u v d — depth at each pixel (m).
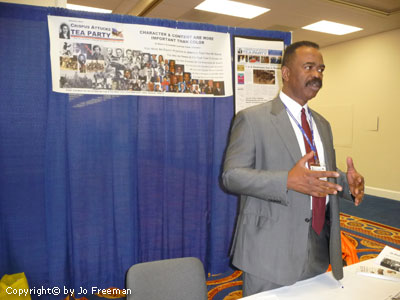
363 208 4.78
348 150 6.01
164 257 2.44
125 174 2.24
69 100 2.08
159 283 1.23
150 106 2.29
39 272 2.12
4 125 1.99
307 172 1.01
